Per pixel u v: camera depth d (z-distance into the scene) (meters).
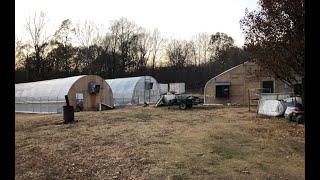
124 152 9.66
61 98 27.58
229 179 6.86
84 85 28.84
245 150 9.78
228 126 15.23
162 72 68.19
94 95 29.52
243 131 13.58
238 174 7.23
